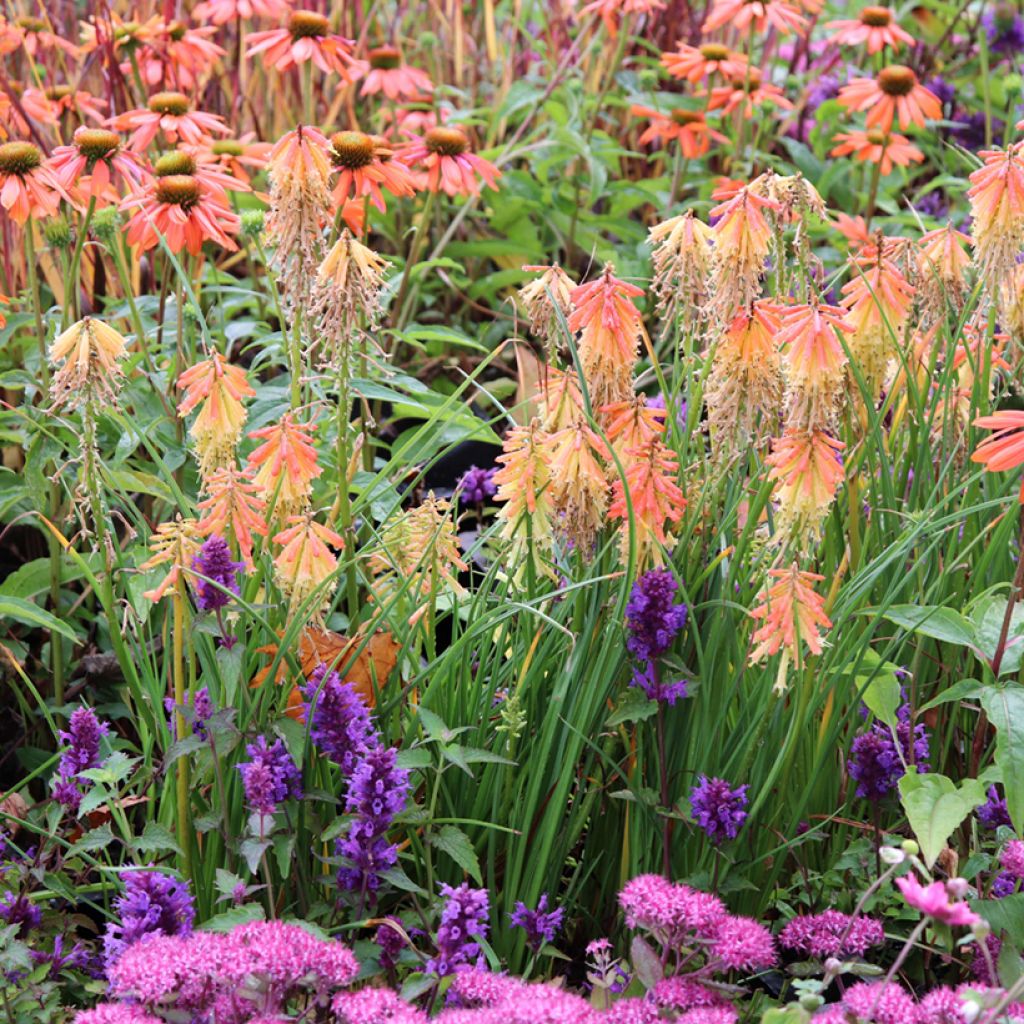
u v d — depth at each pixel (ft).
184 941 6.31
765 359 6.64
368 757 6.54
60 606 8.09
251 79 11.09
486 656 6.94
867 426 7.04
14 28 9.89
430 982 6.39
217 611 6.61
